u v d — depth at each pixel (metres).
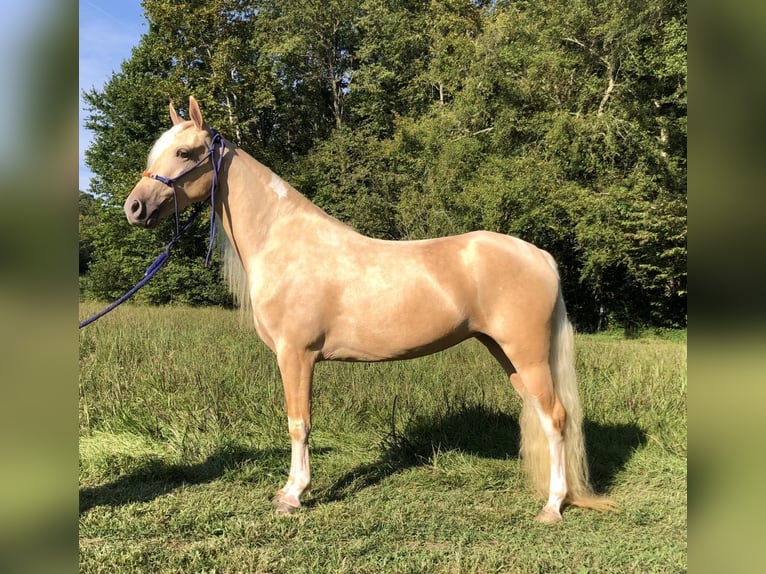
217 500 2.92
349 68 22.39
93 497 2.96
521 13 14.75
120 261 18.88
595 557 2.36
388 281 2.70
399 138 16.12
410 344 2.73
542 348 2.70
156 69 19.22
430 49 18.12
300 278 2.72
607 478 3.31
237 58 17.81
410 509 2.85
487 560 2.32
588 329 15.85
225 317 9.80
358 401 4.44
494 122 14.34
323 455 3.65
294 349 2.76
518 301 2.66
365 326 2.71
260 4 19.75
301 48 20.78
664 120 12.56
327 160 17.38
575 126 12.83
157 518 2.69
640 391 4.59
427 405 4.36
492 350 3.08
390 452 3.68
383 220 15.19
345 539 2.52
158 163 2.78
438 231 13.89
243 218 2.88
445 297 2.68
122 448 3.66
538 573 2.24
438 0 17.91
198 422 4.07
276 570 2.25
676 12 11.88
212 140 2.86
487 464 3.47
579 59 13.24
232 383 4.93
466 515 2.79
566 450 2.82
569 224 13.84
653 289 14.81
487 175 13.52
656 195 12.95
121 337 6.44
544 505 2.92
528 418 2.96
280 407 4.40
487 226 13.38
